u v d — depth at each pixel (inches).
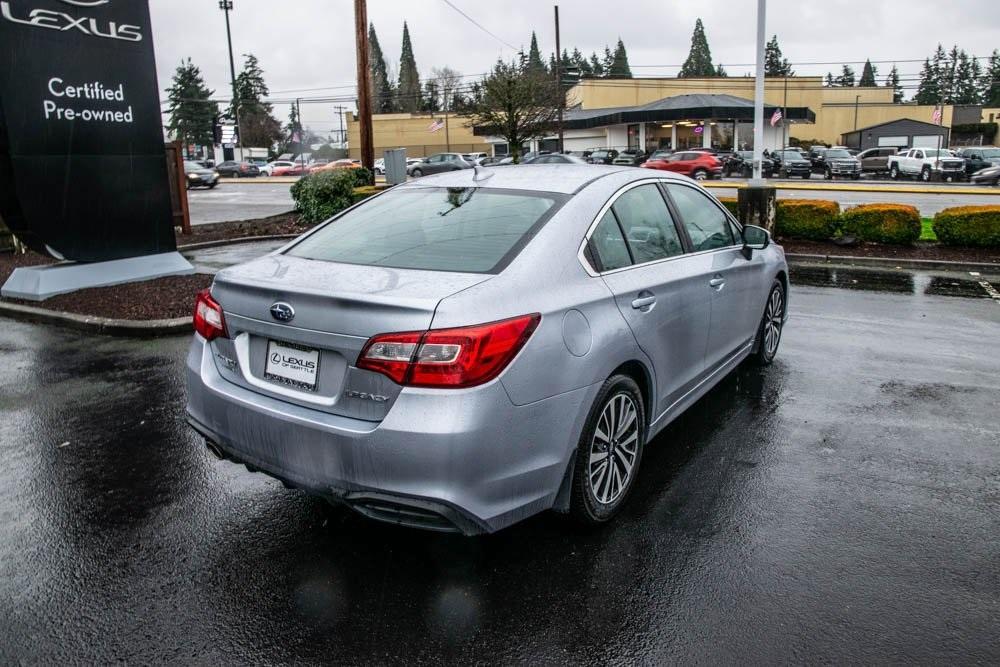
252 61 3885.3
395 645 106.0
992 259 435.5
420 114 3009.4
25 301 330.6
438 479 105.2
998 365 237.5
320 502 148.7
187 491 153.7
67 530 138.1
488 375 107.0
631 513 142.6
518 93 1149.1
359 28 733.9
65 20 334.0
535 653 104.3
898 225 472.4
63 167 338.6
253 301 121.6
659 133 2198.6
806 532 135.6
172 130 3535.9
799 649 104.4
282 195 1261.1
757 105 477.4
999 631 108.2
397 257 128.0
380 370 106.4
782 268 230.8
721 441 177.2
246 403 121.3
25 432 185.6
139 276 371.9
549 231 128.9
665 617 111.7
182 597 117.6
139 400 209.2
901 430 183.8
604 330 127.6
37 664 102.6
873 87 2736.2
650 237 156.4
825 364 238.4
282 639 107.4
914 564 125.3
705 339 172.7
